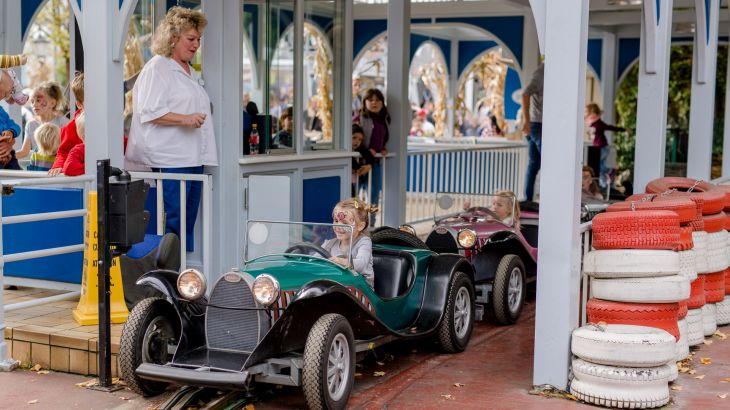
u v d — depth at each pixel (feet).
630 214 19.01
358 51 56.65
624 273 18.72
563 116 17.90
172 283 16.98
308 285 16.07
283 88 26.66
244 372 15.64
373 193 35.47
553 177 18.07
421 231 38.99
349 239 18.63
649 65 24.45
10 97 23.29
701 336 22.52
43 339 19.13
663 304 18.80
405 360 21.01
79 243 21.90
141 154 22.72
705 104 31.83
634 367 17.33
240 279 16.53
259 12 25.41
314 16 27.89
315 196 28.40
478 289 24.57
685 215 21.03
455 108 65.72
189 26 22.44
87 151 21.12
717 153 76.07
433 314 20.74
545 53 18.01
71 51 31.09
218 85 24.40
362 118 34.14
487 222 26.40
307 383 16.05
